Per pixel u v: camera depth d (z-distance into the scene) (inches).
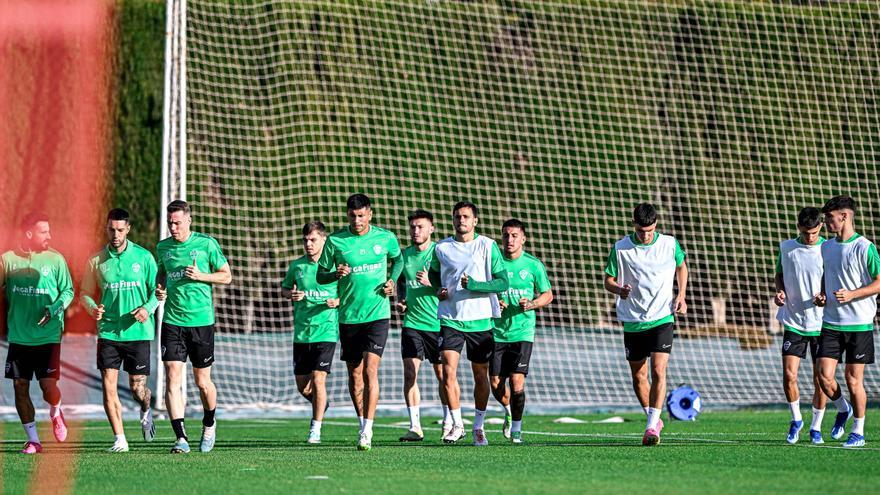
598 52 4013.3
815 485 1013.2
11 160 2310.5
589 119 4008.4
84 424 2022.6
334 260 1470.2
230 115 3681.1
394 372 2997.0
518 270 1550.2
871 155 3836.1
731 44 3996.1
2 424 2003.0
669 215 3996.1
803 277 1519.4
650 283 1475.1
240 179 3644.2
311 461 1261.1
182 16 2322.8
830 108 3878.0
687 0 4033.0
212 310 1434.5
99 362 1432.1
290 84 3737.7
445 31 3919.8
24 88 2329.0
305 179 3710.6
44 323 1428.4
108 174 3927.2
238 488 1003.3
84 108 1103.0
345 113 3762.3
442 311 1502.2
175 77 2326.5
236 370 2874.0
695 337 3545.8
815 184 3873.0
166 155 2242.9
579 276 3912.4
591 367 3097.9
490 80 3944.4
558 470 1145.4
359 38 3806.6
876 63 3863.2
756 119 3951.8
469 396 2625.5
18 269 1443.2
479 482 1039.6
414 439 1630.2
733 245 3895.2
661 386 1466.5
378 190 3784.5
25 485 1061.1
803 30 3919.8
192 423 2076.8
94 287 1429.6
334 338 1606.8
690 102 4013.3
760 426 1936.5
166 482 1055.6
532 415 2325.3
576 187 3969.0
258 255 3622.0
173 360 1407.5
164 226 2222.0
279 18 3742.6
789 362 1524.4
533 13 3998.5
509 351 1550.2
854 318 1428.4
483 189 3905.0
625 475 1096.8
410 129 3836.1
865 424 1921.8
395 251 1491.1
